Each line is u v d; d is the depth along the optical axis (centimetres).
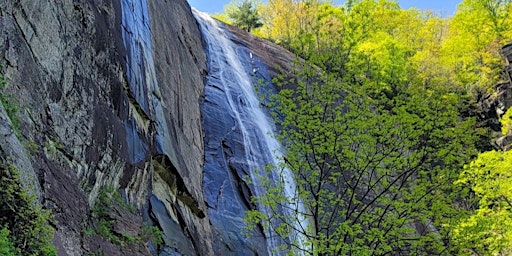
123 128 895
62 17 720
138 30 1138
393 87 1120
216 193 1345
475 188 1210
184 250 977
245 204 1387
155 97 1148
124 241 746
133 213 848
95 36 828
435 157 977
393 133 945
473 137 987
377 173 977
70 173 655
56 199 570
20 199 464
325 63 1040
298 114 980
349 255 866
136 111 995
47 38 665
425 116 983
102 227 708
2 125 482
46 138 613
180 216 1059
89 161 727
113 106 870
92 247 629
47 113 633
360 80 1068
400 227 921
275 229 976
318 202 920
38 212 479
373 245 936
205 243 1113
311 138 966
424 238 899
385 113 954
